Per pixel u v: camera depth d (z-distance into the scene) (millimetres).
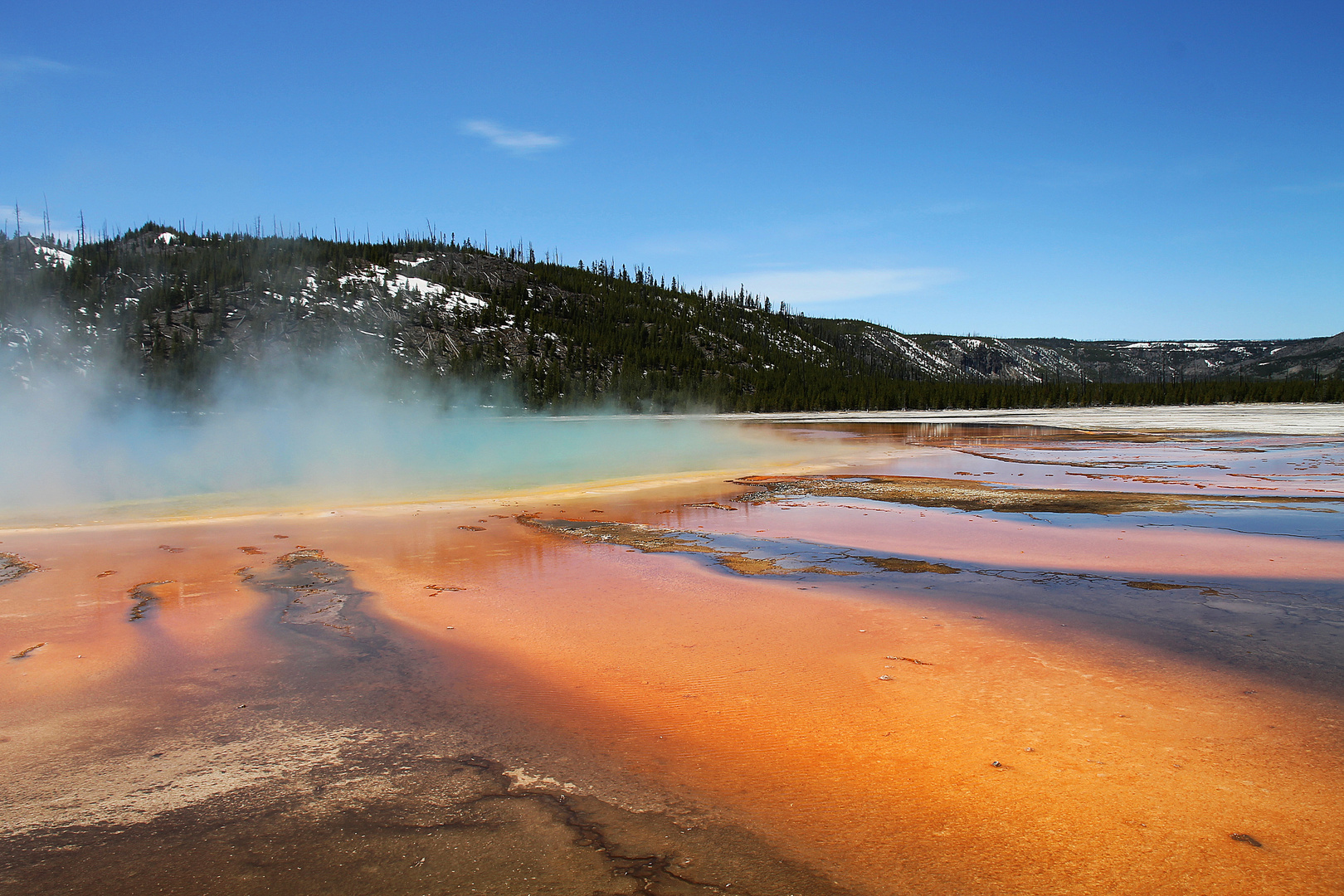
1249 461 28156
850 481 23625
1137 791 5055
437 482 24078
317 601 10070
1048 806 4887
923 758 5578
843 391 117750
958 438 46375
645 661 7754
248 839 4656
